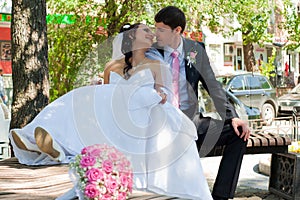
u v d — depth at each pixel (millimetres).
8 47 19547
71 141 4539
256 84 17625
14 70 6523
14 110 6488
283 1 22547
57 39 12398
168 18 4184
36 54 6512
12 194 3535
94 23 12703
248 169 9539
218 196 4734
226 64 31656
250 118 15969
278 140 6469
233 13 14500
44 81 6578
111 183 2908
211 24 14023
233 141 4750
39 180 3945
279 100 17938
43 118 4602
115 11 12562
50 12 12883
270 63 21547
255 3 14578
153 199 3428
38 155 4652
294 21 23234
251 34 17000
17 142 4605
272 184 7188
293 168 6695
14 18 6508
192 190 3744
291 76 35594
